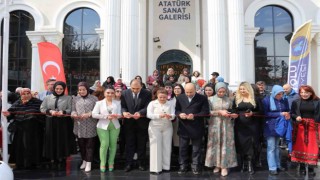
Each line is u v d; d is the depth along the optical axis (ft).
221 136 19.11
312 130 18.93
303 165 19.80
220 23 34.76
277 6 42.09
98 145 21.95
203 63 41.86
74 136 21.04
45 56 26.05
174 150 23.66
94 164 22.11
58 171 20.20
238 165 21.83
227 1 36.29
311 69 40.60
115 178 18.42
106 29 36.65
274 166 19.27
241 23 35.81
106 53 36.01
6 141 19.07
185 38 43.11
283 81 41.32
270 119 19.25
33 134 20.51
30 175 19.20
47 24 43.29
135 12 34.78
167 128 19.92
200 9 42.93
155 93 21.53
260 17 42.06
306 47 26.73
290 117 19.36
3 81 19.35
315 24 40.19
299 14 41.42
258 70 41.50
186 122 19.27
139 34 41.22
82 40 43.27
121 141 23.47
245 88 19.27
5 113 19.07
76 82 42.96
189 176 18.78
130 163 20.22
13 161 20.66
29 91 20.93
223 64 34.45
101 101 19.74
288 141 19.22
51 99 20.49
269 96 19.61
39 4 43.57
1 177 13.50
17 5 43.52
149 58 42.32
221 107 19.08
